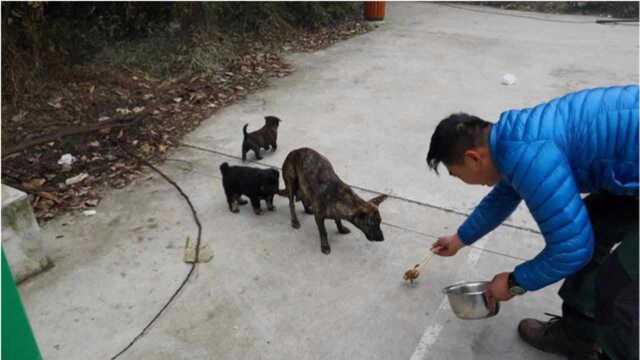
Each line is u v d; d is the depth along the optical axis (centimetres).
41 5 538
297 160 307
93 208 354
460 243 235
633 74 578
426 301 270
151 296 278
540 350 238
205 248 311
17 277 285
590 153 168
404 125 465
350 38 732
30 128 462
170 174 394
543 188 165
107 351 247
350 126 465
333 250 309
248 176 329
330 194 286
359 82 569
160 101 520
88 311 269
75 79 550
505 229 320
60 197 365
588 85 550
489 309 205
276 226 332
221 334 254
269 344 248
